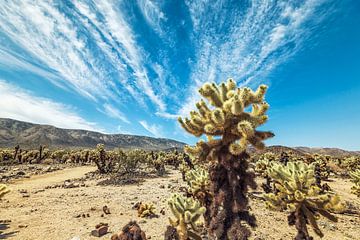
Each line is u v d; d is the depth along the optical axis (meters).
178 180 27.14
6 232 8.79
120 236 6.43
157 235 8.86
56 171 35.47
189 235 6.28
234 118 4.61
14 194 16.55
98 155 32.88
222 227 4.30
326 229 10.77
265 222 11.04
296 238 6.15
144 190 19.66
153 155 49.47
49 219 10.69
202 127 4.89
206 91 4.85
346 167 39.56
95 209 12.70
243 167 4.59
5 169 32.69
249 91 4.70
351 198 19.28
